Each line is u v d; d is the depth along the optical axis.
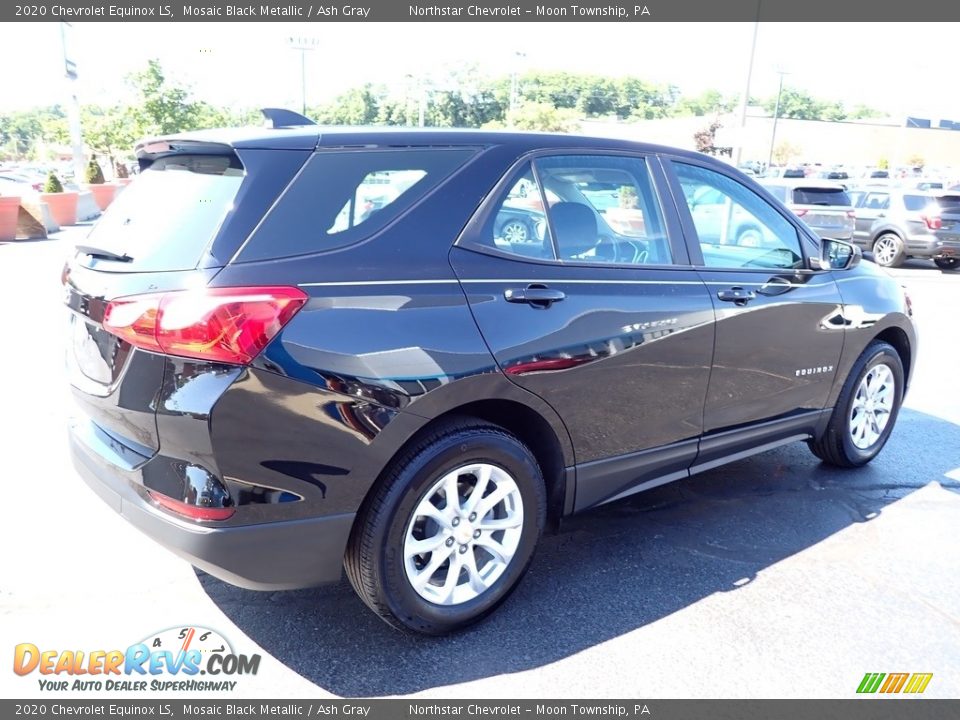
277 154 2.63
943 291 12.98
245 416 2.38
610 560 3.61
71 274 2.90
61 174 42.53
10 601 3.09
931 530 3.99
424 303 2.69
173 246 2.55
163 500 2.48
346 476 2.57
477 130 3.12
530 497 3.04
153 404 2.42
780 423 4.12
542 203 3.12
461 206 2.89
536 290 2.96
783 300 3.88
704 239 3.67
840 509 4.22
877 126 80.38
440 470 2.76
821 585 3.43
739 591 3.37
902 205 16.39
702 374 3.56
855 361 4.46
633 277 3.31
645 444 3.46
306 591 3.26
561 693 2.70
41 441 4.74
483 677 2.77
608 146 3.41
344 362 2.50
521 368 2.89
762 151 75.81
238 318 2.34
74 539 3.59
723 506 4.24
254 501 2.45
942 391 6.67
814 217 15.96
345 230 2.64
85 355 2.81
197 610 3.10
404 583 2.76
